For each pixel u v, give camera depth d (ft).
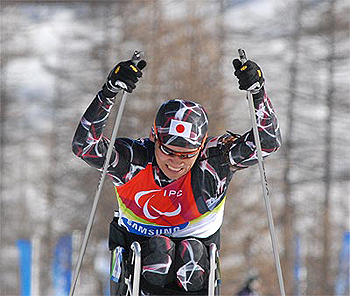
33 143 393.50
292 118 337.31
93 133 39.09
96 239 243.60
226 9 346.74
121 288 39.99
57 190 298.76
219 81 250.78
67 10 432.25
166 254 39.45
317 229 260.62
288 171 308.40
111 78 38.34
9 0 416.67
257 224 232.32
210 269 38.22
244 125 266.98
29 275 181.88
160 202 39.99
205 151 40.57
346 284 239.50
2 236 342.23
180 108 38.63
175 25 259.60
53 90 377.30
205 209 40.42
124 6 295.07
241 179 239.30
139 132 243.60
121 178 39.96
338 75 338.95
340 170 322.14
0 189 366.84
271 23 372.17
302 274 241.14
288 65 354.33
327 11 347.77
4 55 406.62
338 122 334.03
